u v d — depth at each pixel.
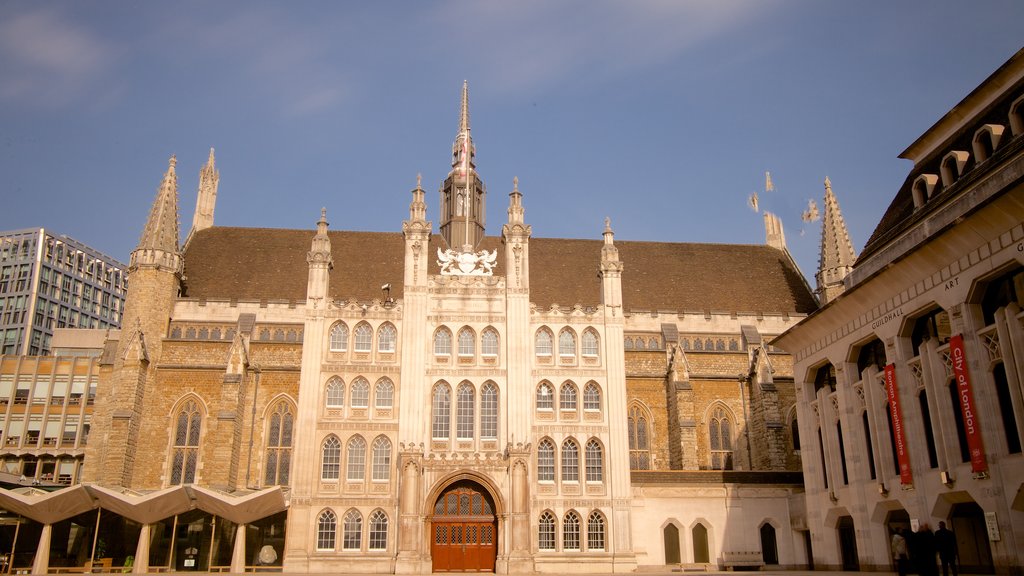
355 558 57.09
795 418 74.81
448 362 61.69
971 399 39.03
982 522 41.19
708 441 73.69
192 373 69.94
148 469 67.50
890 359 46.16
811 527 55.91
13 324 164.88
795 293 87.88
